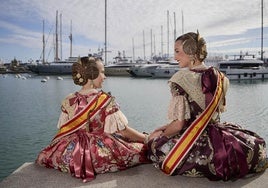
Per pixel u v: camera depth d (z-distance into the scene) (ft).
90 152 9.55
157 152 9.54
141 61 266.98
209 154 8.70
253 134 9.60
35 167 10.37
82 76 9.76
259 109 92.48
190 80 8.73
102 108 9.60
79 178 9.36
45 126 70.49
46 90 159.84
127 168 10.02
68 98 9.96
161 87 160.66
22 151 49.75
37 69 253.24
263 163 9.30
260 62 187.42
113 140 9.89
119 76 227.61
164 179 9.19
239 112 88.79
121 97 124.77
